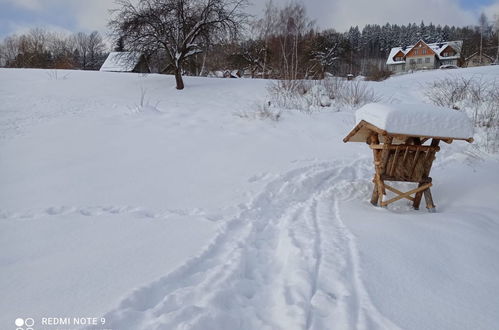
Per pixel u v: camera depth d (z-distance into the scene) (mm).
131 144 8281
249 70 38938
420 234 4133
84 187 5543
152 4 17766
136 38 17391
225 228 4238
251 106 13555
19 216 4395
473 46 51594
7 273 3059
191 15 18062
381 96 15469
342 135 10180
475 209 5250
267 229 4488
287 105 13844
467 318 2643
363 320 2549
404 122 4703
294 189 6141
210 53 21781
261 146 8727
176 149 8078
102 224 4223
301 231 4246
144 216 4559
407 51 56906
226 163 7281
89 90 15672
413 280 3137
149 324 2395
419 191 5426
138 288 2768
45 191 5297
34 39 52969
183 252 3547
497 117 10508
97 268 3174
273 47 28016
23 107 11758
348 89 15008
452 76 19578
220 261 3449
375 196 5582
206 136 9305
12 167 6371
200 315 2439
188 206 5016
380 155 5461
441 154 8875
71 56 56562
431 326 2529
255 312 2678
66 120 10344
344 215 4934
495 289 3072
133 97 15016
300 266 3299
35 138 8414
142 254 3475
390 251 3658
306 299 2799
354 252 3590
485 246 3893
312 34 36969
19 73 18234
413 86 18203
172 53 18000
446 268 3387
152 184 5867
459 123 4820
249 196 5547
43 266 3197
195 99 15367
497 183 6512
